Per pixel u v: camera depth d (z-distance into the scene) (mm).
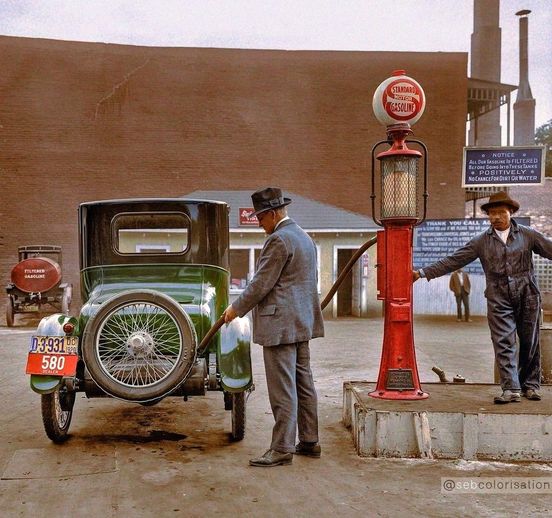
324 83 26828
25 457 5008
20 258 19531
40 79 25375
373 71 26953
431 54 27156
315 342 13523
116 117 25859
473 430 4875
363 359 10875
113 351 5156
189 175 26234
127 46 25938
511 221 5414
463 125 27219
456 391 5844
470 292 21281
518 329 5477
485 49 47781
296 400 4801
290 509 3912
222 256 6176
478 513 3855
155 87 26094
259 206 4859
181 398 7418
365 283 21922
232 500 4062
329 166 26844
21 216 25203
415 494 4172
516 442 4871
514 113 48688
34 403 7312
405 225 5516
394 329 5512
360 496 4137
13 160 25188
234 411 5449
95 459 4961
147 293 5078
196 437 5695
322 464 4809
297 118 26719
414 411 4961
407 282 5523
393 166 5453
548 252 5348
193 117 26266
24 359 11234
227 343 5340
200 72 26297
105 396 5355
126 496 4133
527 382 5551
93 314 5094
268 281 4617
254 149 26531
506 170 20344
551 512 3875
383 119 5516
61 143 25500
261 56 26594
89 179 25672
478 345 13273
